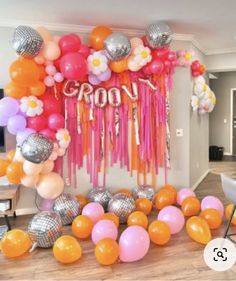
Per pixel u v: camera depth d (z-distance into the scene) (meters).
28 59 2.68
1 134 3.09
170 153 3.76
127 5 2.70
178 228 2.71
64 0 2.56
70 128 3.25
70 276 2.10
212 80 7.74
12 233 2.36
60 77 2.91
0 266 2.24
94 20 3.12
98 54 2.92
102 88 3.26
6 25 3.09
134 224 2.67
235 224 2.89
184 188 3.68
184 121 3.79
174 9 2.82
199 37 3.88
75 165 3.38
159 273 2.13
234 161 6.95
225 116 7.68
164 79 3.52
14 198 2.83
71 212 2.96
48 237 2.44
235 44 4.33
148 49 3.07
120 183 3.58
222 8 2.81
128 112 3.46
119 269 2.19
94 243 2.52
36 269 2.20
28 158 2.58
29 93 2.84
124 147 3.51
